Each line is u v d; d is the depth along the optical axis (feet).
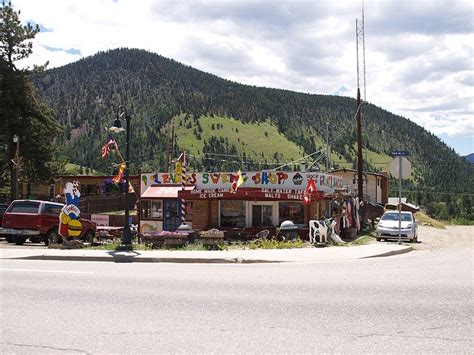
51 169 168.96
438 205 358.23
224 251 56.59
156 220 97.50
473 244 85.20
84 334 22.71
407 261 50.65
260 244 64.69
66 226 65.26
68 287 33.68
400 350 20.36
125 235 60.90
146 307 27.81
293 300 29.43
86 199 171.12
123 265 46.57
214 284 34.68
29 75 160.66
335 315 25.93
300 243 66.39
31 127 153.79
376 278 37.42
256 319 25.16
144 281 36.04
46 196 217.56
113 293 31.60
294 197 85.97
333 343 21.25
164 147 561.02
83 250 58.23
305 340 21.67
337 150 647.15
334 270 42.42
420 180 497.46
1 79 151.43
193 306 27.99
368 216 126.11
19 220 76.84
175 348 20.66
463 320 24.95
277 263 49.14
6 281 36.14
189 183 95.04
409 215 89.51
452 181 497.05
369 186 191.83
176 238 62.03
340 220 101.35
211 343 21.30
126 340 21.77
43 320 25.14
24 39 157.58
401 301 29.12
